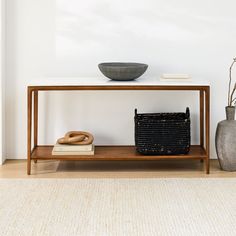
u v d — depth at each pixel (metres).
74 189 4.56
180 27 5.28
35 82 4.90
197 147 5.33
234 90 5.15
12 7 5.23
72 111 5.39
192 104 5.39
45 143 5.42
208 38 5.30
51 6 5.23
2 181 4.75
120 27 5.27
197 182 4.75
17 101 5.36
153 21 5.27
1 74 5.15
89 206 4.20
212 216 4.02
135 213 4.07
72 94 5.36
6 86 5.33
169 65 5.33
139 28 5.27
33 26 5.25
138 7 5.25
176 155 5.01
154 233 3.74
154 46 5.30
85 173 5.03
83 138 5.06
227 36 5.30
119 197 4.39
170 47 5.30
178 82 4.90
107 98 5.37
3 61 5.20
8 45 5.27
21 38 5.27
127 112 5.39
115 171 5.09
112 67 4.85
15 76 5.31
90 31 5.27
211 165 5.28
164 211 4.11
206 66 5.33
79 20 5.25
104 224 3.88
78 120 5.40
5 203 4.25
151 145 5.00
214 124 5.42
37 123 5.30
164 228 3.82
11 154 5.44
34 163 5.32
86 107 5.38
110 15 5.25
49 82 4.90
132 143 5.43
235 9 5.27
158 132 4.98
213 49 5.31
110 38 5.28
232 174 5.01
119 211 4.11
